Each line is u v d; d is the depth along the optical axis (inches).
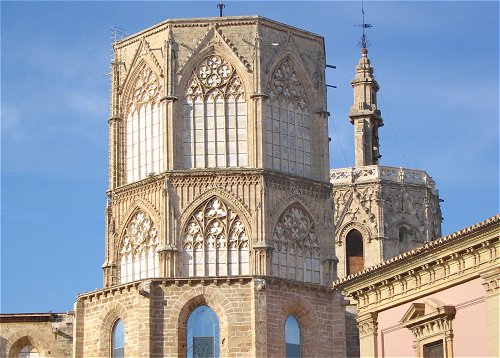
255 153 4379.9
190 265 4325.8
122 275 4453.7
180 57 4478.3
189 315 4232.3
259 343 4170.8
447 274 3211.1
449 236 3166.8
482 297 3107.8
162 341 4207.7
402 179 5521.7
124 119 4571.9
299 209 4436.5
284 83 4505.4
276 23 4527.6
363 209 5457.7
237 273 4308.6
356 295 3503.9
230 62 4458.7
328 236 4473.4
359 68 5880.9
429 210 5551.2
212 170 4367.6
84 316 4402.1
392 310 3400.6
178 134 4416.8
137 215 4446.4
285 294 4269.2
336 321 4360.2
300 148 4495.6
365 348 3452.3
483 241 3088.1
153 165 4458.7
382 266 3385.8
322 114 4557.1
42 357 4623.5
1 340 4630.9
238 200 4352.9
